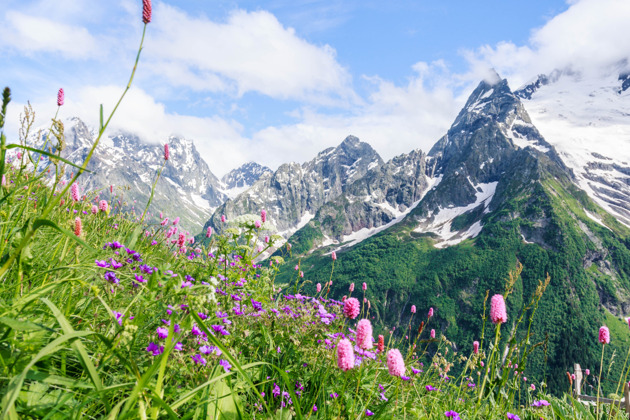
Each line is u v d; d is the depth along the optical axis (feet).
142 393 6.75
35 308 9.23
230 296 16.75
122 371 9.68
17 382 5.40
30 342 7.97
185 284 12.05
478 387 19.43
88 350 9.37
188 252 21.52
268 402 12.90
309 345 16.31
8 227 9.48
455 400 19.47
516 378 17.16
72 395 7.52
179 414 9.29
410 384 18.90
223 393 9.63
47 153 7.15
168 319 10.80
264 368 13.79
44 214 6.85
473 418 16.78
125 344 9.20
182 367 9.80
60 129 9.32
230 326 14.26
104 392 6.65
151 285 11.41
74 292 11.00
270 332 16.26
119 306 11.56
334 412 13.14
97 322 10.18
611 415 19.21
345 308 11.05
